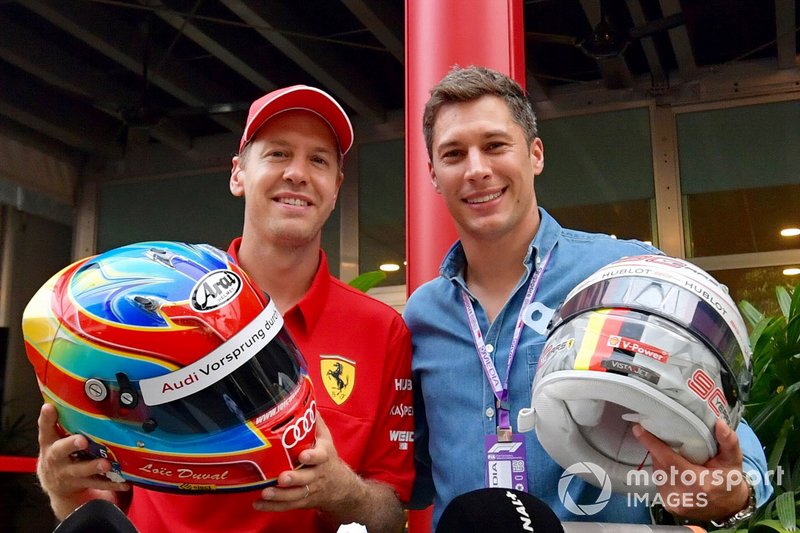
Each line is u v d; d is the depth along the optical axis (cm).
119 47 467
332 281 161
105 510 86
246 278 117
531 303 148
